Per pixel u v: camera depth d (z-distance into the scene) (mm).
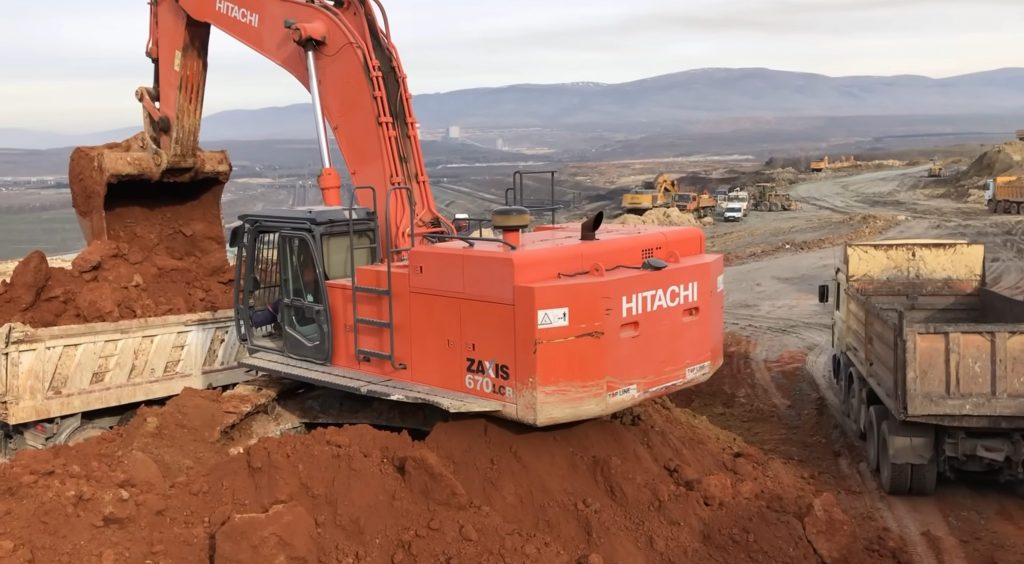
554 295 6914
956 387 8688
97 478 7117
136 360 10000
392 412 8711
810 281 27125
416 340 7844
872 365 10508
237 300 9359
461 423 7812
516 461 7590
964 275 13125
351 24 9695
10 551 6051
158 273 11711
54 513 6508
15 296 9930
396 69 9484
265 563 6250
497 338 7176
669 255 8320
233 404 8523
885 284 13234
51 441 9406
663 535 7293
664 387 7805
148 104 11938
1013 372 8602
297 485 7285
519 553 6762
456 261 7418
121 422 10133
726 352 17797
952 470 9477
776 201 63594
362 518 6969
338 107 9648
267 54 10531
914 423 9258
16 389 9008
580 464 7793
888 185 83562
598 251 7613
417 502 7156
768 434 12414
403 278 7891
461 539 6809
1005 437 8891
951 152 169875
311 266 8633
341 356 8570
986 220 44906
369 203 9570
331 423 9094
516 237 7543
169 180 12188
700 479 7965
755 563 7199
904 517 9008
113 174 11523
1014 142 72562
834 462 11000
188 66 11641
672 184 59250
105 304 10180
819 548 7500
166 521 6922
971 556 8070
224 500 7238
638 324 7496
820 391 14484
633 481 7695
